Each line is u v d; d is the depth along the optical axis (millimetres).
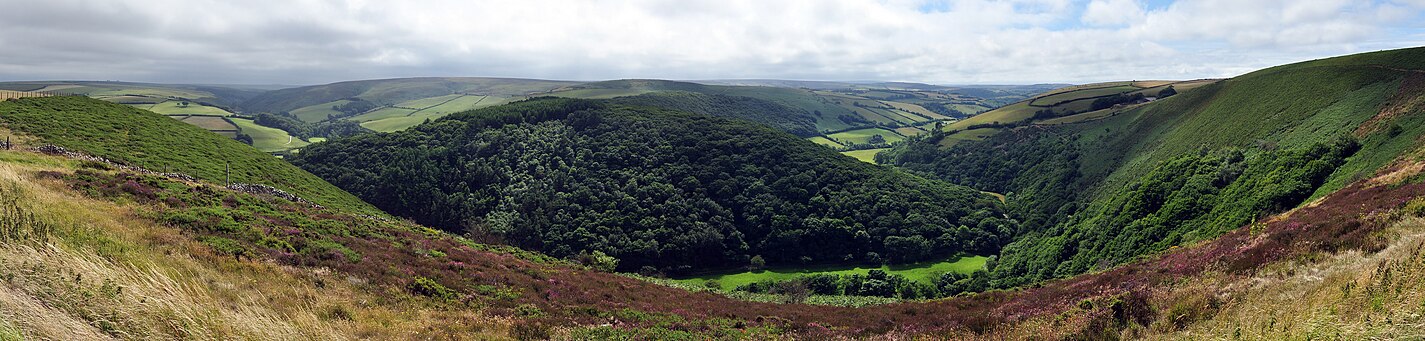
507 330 17250
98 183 29297
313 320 13984
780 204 96438
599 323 20969
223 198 34000
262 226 27484
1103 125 130625
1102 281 27484
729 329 22562
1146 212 67562
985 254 94750
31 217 15109
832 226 91500
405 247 31875
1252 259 21547
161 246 18234
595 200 92812
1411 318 10438
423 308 19688
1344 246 19859
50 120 54125
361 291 20125
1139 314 14922
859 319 25875
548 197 93750
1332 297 12703
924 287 74812
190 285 14125
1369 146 50094
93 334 9859
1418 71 69125
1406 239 18375
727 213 94000
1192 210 60250
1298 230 26062
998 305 25141
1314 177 50531
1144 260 35000
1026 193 114500
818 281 75438
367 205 73562
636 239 84938
